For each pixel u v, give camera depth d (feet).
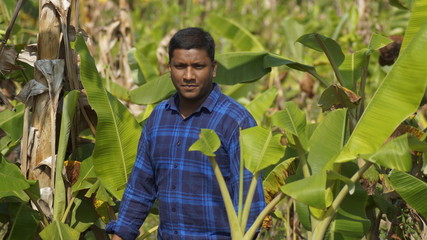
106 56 28.30
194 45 12.23
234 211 12.41
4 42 16.48
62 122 15.96
